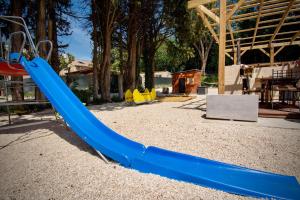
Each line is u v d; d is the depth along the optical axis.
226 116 5.77
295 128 4.68
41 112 9.01
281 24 9.52
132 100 12.26
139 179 2.45
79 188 2.25
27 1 11.65
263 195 1.98
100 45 16.98
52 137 4.54
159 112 8.20
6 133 4.95
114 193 2.14
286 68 8.62
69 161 3.05
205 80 32.81
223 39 6.09
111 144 3.13
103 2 14.56
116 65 33.19
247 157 3.11
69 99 3.81
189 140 4.07
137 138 4.34
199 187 2.25
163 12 18.84
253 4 7.41
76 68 40.72
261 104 8.08
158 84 42.38
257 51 26.95
